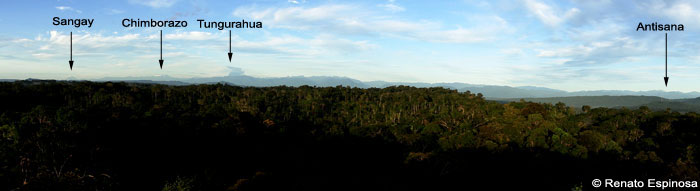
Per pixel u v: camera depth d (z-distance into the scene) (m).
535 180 50.12
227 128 65.31
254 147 59.22
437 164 50.59
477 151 58.66
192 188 41.16
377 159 62.66
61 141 45.28
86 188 37.62
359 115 106.00
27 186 35.47
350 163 59.69
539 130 67.25
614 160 54.66
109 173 42.75
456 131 79.62
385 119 100.12
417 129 85.25
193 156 52.59
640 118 83.50
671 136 66.50
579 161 54.25
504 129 71.62
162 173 47.12
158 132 57.19
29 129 48.00
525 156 56.34
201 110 86.94
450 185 46.84
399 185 45.06
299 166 53.66
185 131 60.16
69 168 41.16
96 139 48.94
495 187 47.84
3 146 44.19
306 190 40.72
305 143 71.38
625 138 67.50
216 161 51.69
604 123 79.94
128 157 48.41
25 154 41.94
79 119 54.06
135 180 44.81
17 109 75.00
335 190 41.59
